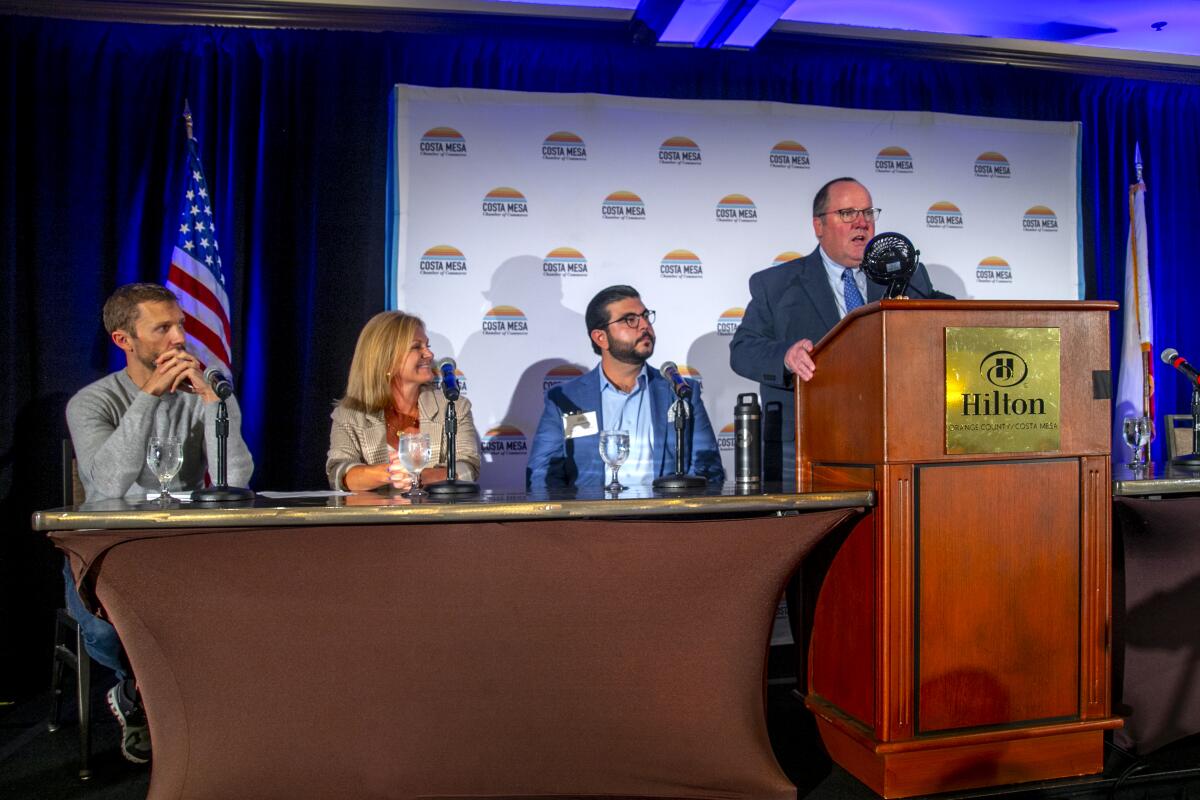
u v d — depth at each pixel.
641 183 3.88
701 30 3.83
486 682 2.04
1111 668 2.32
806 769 2.37
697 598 2.06
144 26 3.68
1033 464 2.21
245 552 1.97
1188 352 4.52
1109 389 2.28
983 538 2.17
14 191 3.52
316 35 3.80
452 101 3.77
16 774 2.42
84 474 2.49
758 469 2.41
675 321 3.88
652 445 3.70
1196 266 4.53
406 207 3.73
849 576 2.27
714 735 2.08
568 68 3.97
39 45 3.58
